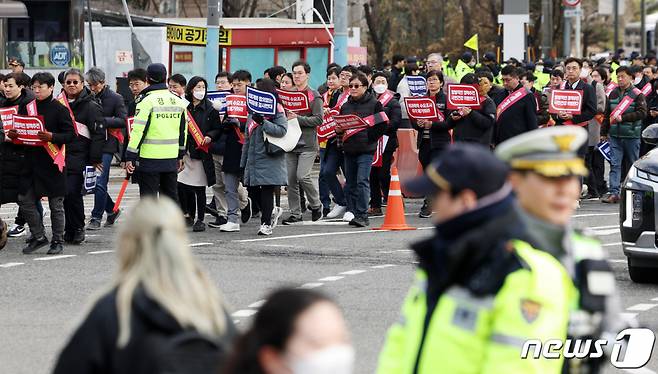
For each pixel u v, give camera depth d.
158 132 33.06
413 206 43.31
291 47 64.06
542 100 43.59
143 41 60.59
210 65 50.19
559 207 9.81
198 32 52.53
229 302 23.64
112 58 61.19
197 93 35.59
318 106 36.72
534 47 134.50
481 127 37.25
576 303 9.80
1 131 30.09
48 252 30.53
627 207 25.86
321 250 31.31
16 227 34.78
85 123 32.34
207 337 9.17
